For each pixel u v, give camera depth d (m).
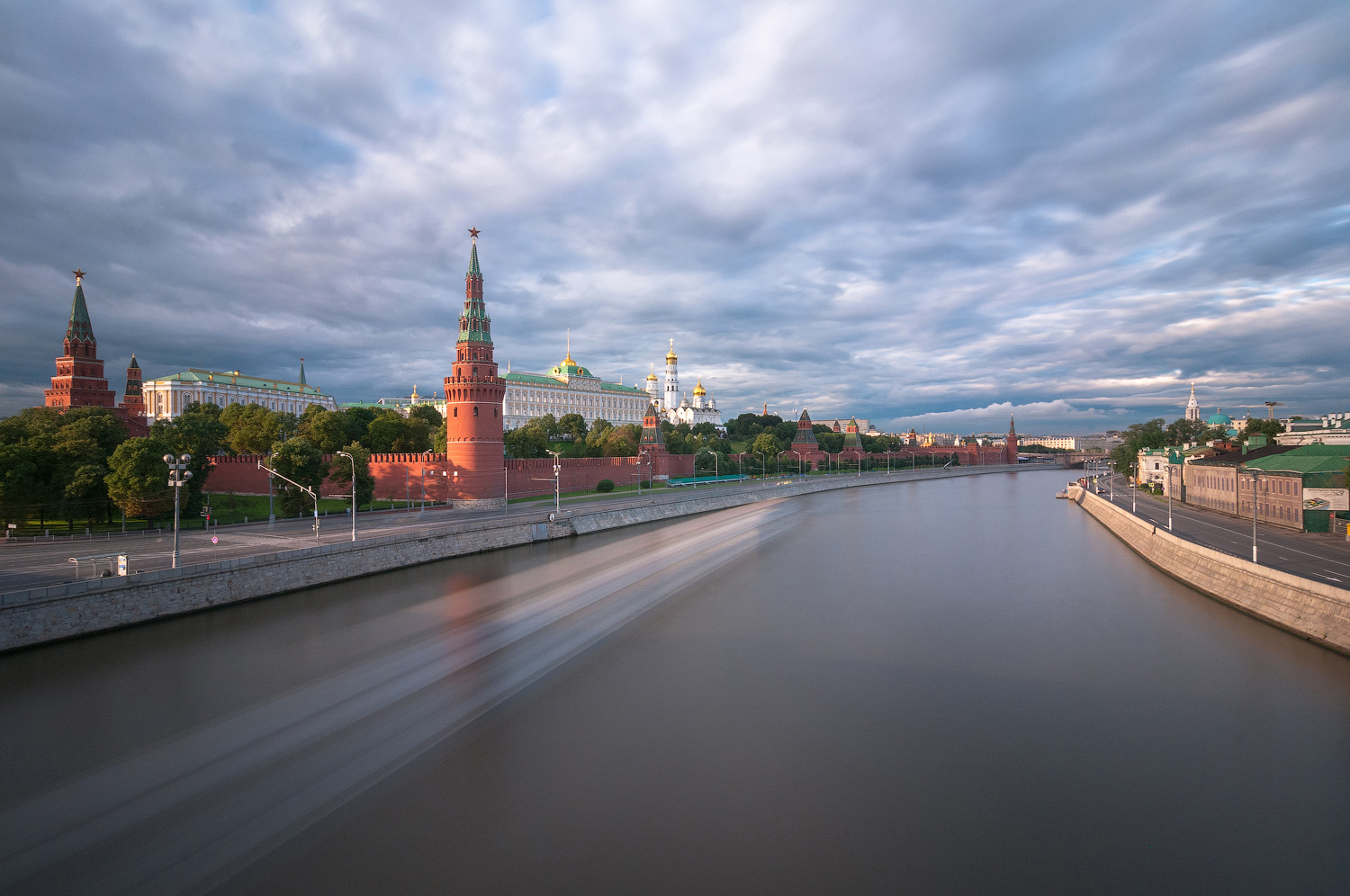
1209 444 137.12
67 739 28.50
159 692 33.31
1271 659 38.09
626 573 62.22
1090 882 20.31
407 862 21.05
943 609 50.00
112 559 46.09
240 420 109.94
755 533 91.69
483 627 44.41
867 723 30.59
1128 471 161.62
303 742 28.50
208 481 94.00
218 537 62.50
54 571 45.81
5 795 24.39
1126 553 75.00
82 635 39.94
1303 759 27.17
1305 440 109.00
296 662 37.41
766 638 42.84
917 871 20.73
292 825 22.91
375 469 97.25
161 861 20.95
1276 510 74.00
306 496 78.56
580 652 39.88
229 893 19.56
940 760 27.31
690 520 105.25
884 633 43.84
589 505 101.19
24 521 61.28
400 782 25.59
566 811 23.86
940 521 106.06
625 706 32.38
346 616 46.31
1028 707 32.25
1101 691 34.03
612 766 26.80
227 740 28.55
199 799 24.30
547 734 29.47
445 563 66.12
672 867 20.88
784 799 24.59
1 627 36.56
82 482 62.72
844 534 90.31
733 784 25.58
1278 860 21.27
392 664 37.44
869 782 25.73
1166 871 20.77
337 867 20.75
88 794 24.47
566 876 20.47
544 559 69.25
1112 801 24.50
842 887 20.00
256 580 49.97
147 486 63.31
